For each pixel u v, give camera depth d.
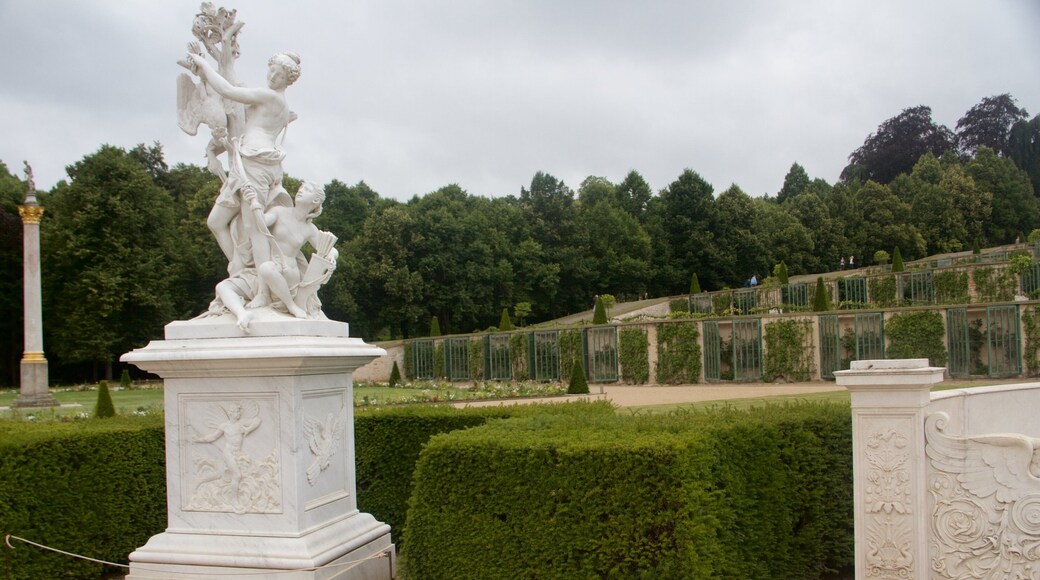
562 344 40.38
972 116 93.12
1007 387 9.22
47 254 45.22
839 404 8.61
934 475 5.68
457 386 38.66
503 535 6.12
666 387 35.19
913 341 31.77
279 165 7.45
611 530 5.81
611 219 72.00
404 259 60.06
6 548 7.51
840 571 8.15
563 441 6.18
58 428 8.64
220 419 6.84
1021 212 80.06
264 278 7.02
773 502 7.23
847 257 75.25
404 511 9.28
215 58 7.57
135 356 6.85
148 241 47.31
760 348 34.72
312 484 6.91
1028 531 5.40
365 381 44.06
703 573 5.73
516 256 66.56
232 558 6.58
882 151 91.88
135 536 8.65
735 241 72.25
